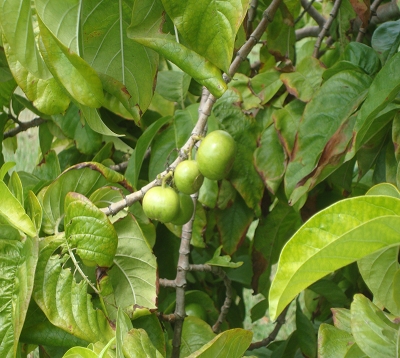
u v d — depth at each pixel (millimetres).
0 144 1083
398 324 796
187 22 756
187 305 1036
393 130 890
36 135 2617
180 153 878
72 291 851
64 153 1147
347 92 934
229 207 1064
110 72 852
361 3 940
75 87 792
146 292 887
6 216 832
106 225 847
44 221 877
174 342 928
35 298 843
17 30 778
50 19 780
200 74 782
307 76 1024
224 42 759
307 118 936
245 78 1048
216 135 878
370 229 679
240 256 1210
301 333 1043
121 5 826
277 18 1051
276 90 1037
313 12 1200
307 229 688
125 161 1120
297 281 693
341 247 684
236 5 749
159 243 1103
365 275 809
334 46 1180
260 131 1033
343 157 906
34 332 866
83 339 845
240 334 794
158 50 788
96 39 836
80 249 851
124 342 797
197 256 1194
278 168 1015
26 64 790
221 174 878
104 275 859
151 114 1119
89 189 893
